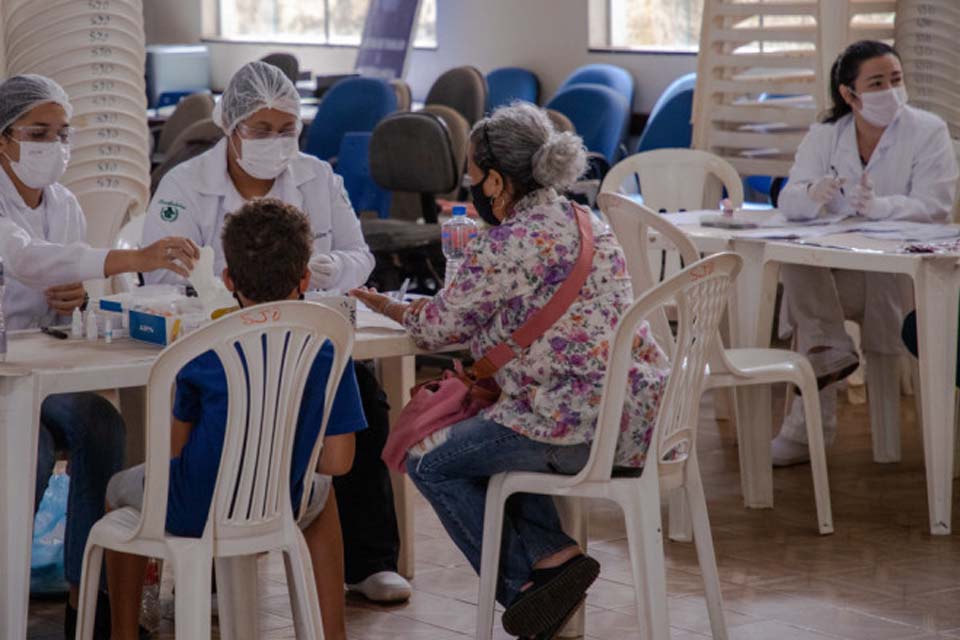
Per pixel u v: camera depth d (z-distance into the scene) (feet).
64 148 14.85
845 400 24.29
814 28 25.91
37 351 12.91
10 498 12.18
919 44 24.47
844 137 20.42
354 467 15.47
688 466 13.52
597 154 32.81
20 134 14.61
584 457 12.95
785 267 20.10
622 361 12.56
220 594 11.95
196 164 15.60
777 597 15.53
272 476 11.53
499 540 13.20
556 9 43.27
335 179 16.29
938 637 14.34
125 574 12.67
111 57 19.70
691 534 17.57
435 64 46.83
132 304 13.51
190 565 11.33
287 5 52.21
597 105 35.83
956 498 18.93
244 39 53.16
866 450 21.40
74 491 13.79
